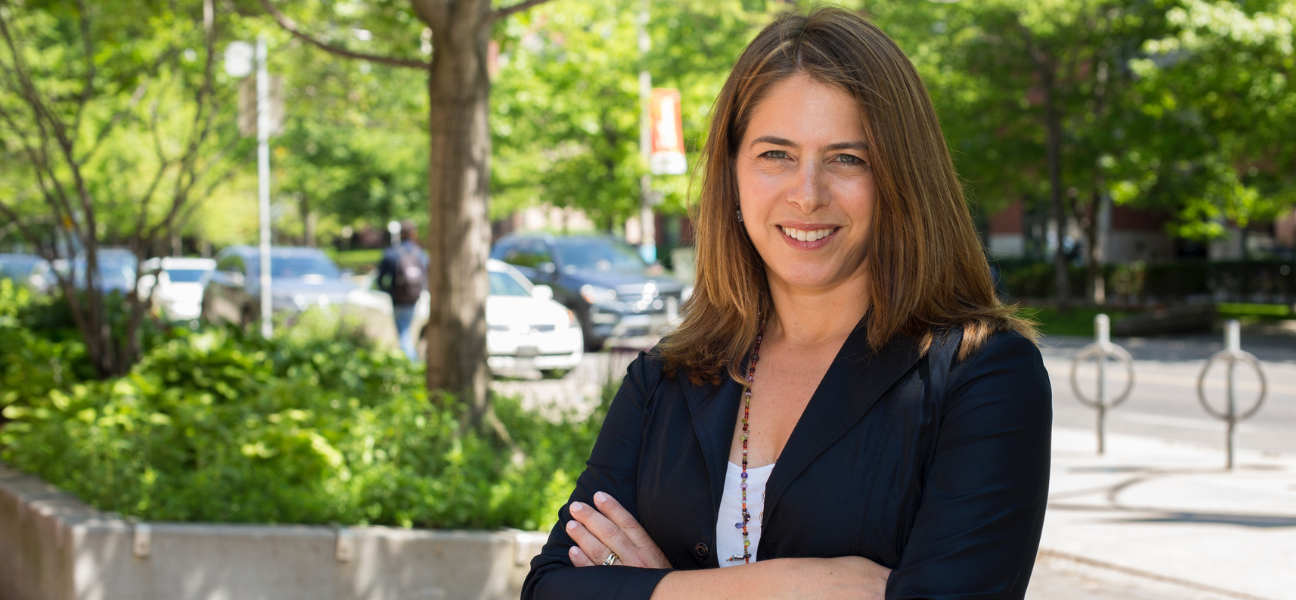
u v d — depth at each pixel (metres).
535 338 11.73
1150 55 19.95
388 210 36.12
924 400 1.37
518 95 20.80
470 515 4.66
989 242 31.53
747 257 1.61
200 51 8.94
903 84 1.47
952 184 1.50
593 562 1.56
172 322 9.69
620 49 20.28
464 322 5.80
